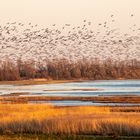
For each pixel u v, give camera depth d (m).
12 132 36.59
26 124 37.53
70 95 88.69
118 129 35.88
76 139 33.97
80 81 181.62
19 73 178.75
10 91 109.50
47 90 112.19
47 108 52.25
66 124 37.00
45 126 37.06
